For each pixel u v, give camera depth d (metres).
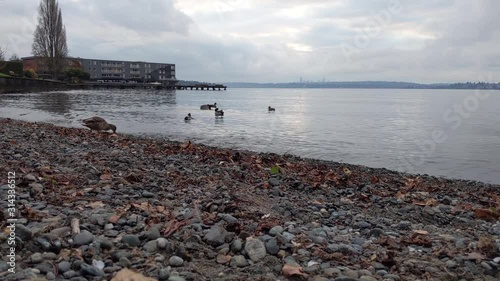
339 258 4.67
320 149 22.11
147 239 4.67
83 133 19.44
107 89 126.38
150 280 3.60
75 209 5.82
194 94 130.50
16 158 9.91
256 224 5.63
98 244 4.31
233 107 61.69
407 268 4.51
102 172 8.84
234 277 3.99
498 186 14.06
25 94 75.69
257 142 23.91
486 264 4.71
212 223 5.49
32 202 6.05
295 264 4.37
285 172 11.39
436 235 6.11
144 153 13.38
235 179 9.75
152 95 102.12
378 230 6.02
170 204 6.64
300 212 7.09
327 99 113.25
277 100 98.25
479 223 7.67
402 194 9.96
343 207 7.98
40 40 102.25
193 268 4.09
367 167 16.17
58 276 3.61
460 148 23.19
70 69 123.44
